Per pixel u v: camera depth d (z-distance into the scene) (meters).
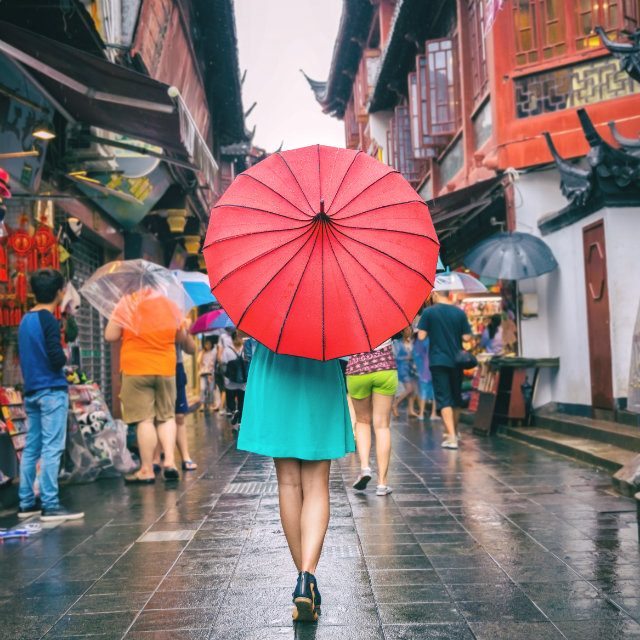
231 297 3.31
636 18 10.47
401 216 3.31
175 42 12.80
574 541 4.83
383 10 24.00
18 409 7.41
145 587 4.07
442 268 6.11
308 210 3.27
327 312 3.25
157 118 7.35
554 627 3.35
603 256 9.56
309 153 3.39
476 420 11.79
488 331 14.41
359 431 6.75
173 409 7.82
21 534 5.37
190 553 4.77
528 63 11.27
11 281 7.59
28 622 3.57
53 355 6.02
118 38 10.24
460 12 14.80
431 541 4.91
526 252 10.81
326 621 3.48
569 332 10.79
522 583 3.98
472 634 3.29
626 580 4.00
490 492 6.61
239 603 3.76
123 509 6.29
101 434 7.97
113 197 12.30
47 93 7.78
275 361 3.64
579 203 9.89
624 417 9.19
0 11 6.52
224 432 13.33
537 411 11.58
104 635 3.38
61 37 7.10
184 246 20.77
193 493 6.98
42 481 5.91
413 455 9.18
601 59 10.68
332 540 4.98
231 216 3.37
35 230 8.62
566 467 7.95
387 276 3.27
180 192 15.48
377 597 3.80
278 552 4.75
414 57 19.55
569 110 10.92
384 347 6.62
